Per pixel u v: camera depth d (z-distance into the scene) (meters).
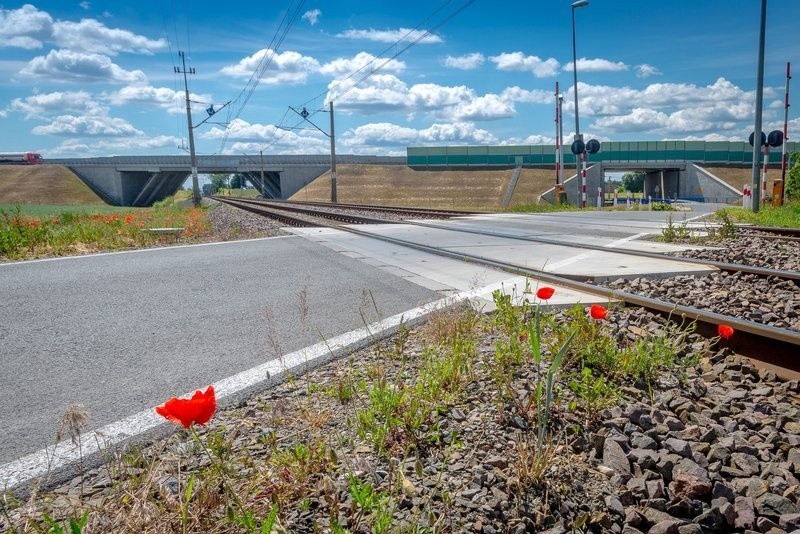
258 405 2.88
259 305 5.29
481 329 4.24
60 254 9.63
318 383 3.20
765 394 3.20
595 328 3.55
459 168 102.12
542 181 87.56
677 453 2.37
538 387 2.35
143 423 2.66
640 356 3.36
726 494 2.10
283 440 2.45
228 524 1.82
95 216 18.25
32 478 2.17
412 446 2.36
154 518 1.76
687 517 2.01
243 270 7.42
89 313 4.99
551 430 2.54
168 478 2.09
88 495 2.04
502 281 6.42
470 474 2.17
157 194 111.38
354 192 93.25
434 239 11.62
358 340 4.06
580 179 30.83
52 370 3.47
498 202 79.50
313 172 107.38
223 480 2.02
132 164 105.19
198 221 16.38
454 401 2.83
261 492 2.01
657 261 7.70
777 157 84.38
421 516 1.89
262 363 3.57
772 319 4.70
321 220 19.88
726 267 6.89
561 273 6.62
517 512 1.96
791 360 3.65
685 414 2.77
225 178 179.00
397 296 5.65
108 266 7.76
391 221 17.84
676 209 26.88
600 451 2.41
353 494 1.81
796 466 2.32
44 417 2.77
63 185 108.06
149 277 6.85
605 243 10.35
